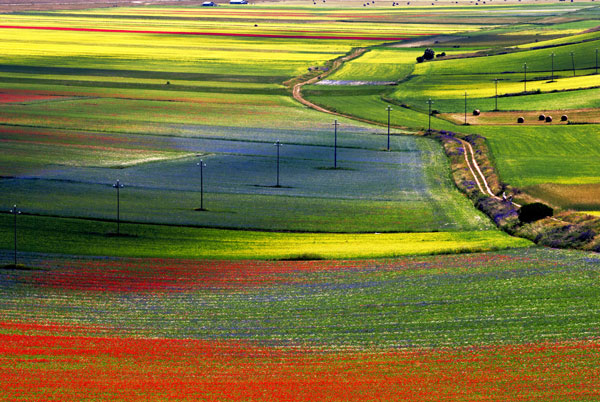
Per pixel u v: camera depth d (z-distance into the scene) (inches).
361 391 7042.3
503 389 7032.5
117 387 7204.7
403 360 7751.0
